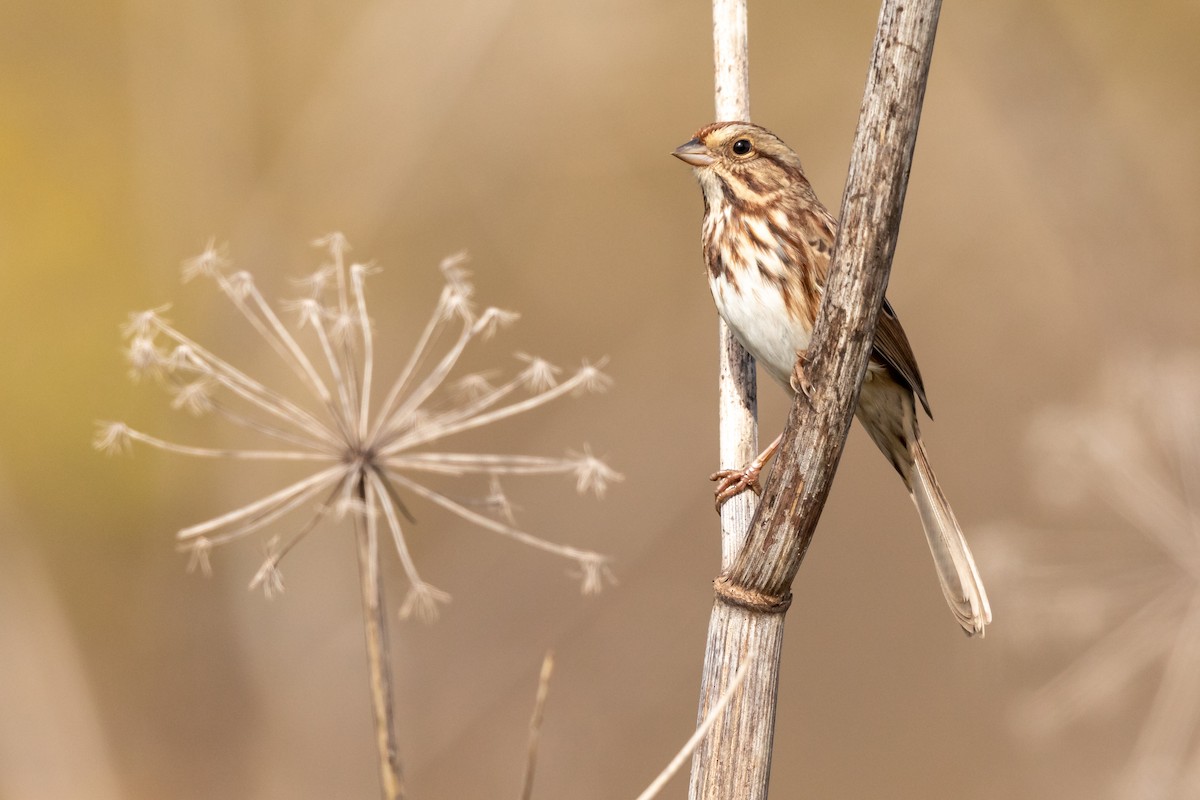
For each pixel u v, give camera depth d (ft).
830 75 51.29
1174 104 46.80
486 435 48.70
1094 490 28.68
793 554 15.75
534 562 45.01
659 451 45.91
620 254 51.03
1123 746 36.06
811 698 47.19
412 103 47.88
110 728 42.39
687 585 45.11
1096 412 29.73
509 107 51.19
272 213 46.60
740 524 19.06
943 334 50.24
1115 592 28.14
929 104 49.90
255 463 44.62
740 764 15.80
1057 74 39.42
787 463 15.65
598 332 50.21
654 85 51.65
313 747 42.75
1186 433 27.94
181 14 48.73
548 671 11.76
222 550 44.39
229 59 48.96
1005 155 45.11
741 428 19.95
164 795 41.42
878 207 14.82
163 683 43.34
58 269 46.55
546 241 50.96
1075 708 28.58
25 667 39.40
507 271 50.70
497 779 42.70
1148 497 27.94
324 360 44.86
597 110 51.44
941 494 22.75
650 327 49.75
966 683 45.34
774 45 51.57
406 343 48.96
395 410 15.43
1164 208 40.19
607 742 43.80
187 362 16.03
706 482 45.65
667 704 43.75
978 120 49.24
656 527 45.09
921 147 50.29
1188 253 41.24
